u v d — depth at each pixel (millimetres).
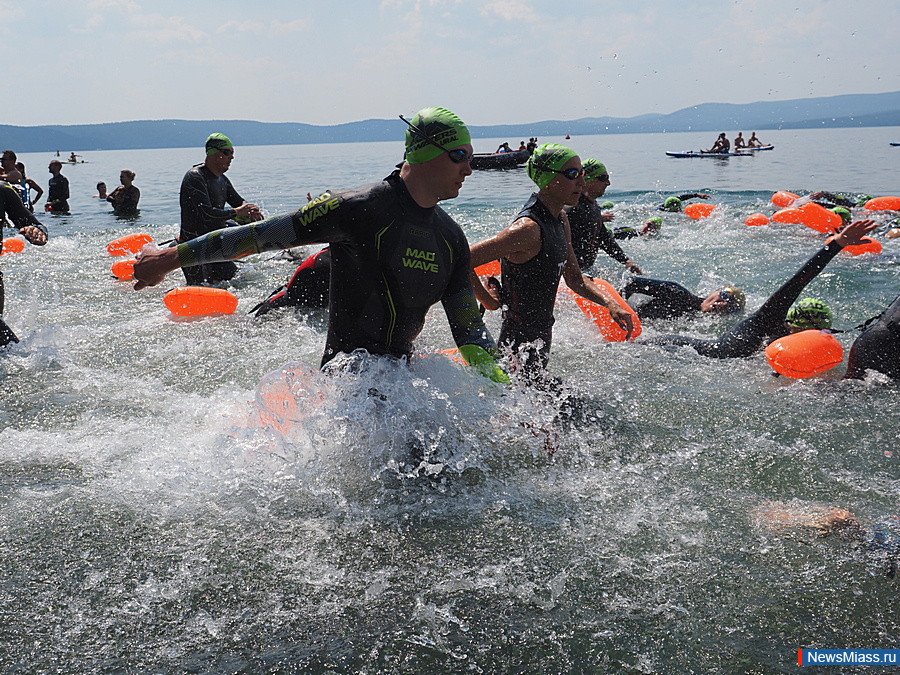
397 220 3113
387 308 3240
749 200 14984
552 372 4809
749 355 5121
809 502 3072
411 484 3164
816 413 4055
